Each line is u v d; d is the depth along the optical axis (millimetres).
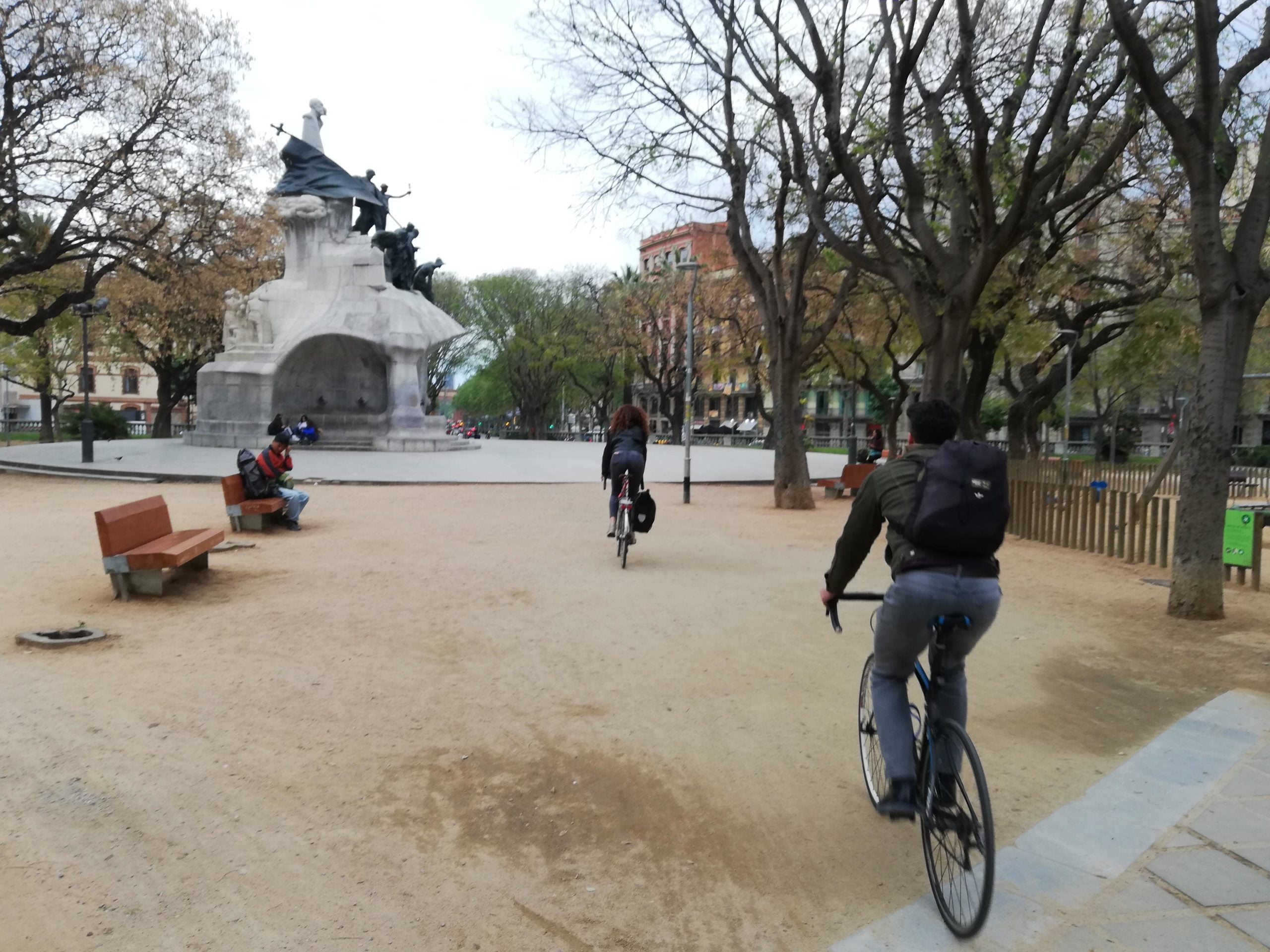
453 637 7102
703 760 4746
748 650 6934
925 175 15297
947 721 3283
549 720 5289
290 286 31500
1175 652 7156
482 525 14148
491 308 61156
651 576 9992
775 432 18109
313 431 30531
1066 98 11766
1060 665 6742
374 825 3902
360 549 11445
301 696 5555
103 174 21453
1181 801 4250
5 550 10688
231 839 3701
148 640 6711
